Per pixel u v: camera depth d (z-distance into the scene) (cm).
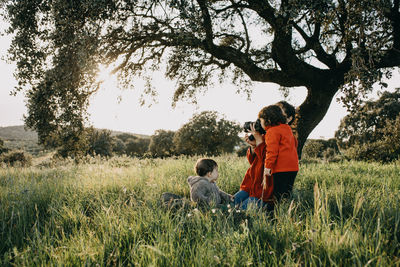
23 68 750
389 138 1402
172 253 173
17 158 2155
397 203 228
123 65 903
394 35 728
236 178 477
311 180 477
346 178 486
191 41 764
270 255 166
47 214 311
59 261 165
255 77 902
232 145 4766
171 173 578
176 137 4900
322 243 172
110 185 436
